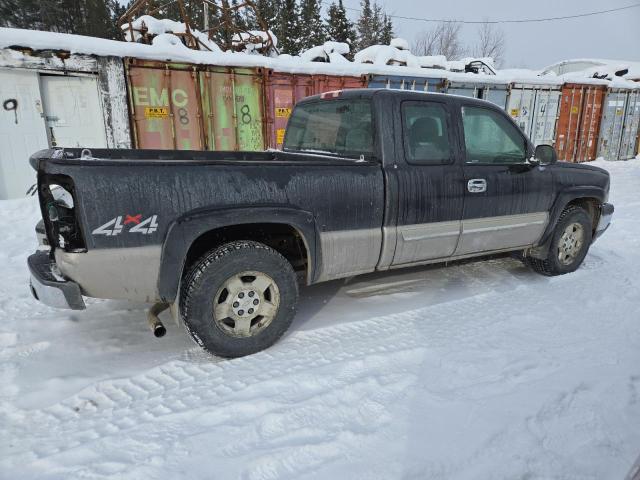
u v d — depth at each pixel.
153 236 2.56
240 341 2.93
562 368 2.85
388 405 2.46
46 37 7.22
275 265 2.97
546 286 4.31
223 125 9.01
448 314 3.66
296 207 2.96
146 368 2.86
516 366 2.87
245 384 2.67
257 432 2.26
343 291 4.15
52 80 7.66
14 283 4.28
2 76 7.29
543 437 2.23
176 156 4.08
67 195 2.62
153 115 8.30
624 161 16.22
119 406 2.48
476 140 3.80
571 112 14.59
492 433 2.25
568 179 4.32
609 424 2.33
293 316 3.13
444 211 3.58
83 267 2.45
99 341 3.20
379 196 3.26
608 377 2.75
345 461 2.07
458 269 4.80
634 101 16.25
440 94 3.62
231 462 2.06
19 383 2.68
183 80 8.43
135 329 3.39
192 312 2.76
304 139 4.13
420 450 2.14
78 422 2.35
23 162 7.74
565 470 2.04
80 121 7.96
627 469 2.05
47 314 3.61
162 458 2.09
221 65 8.68
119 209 2.46
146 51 7.95
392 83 10.88
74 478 1.97
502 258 5.18
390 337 3.26
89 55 7.56
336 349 3.09
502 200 3.89
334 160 3.47
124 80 7.93
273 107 9.45
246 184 2.79
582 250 4.66
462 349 3.09
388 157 3.31
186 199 2.62
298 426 2.30
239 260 2.83
